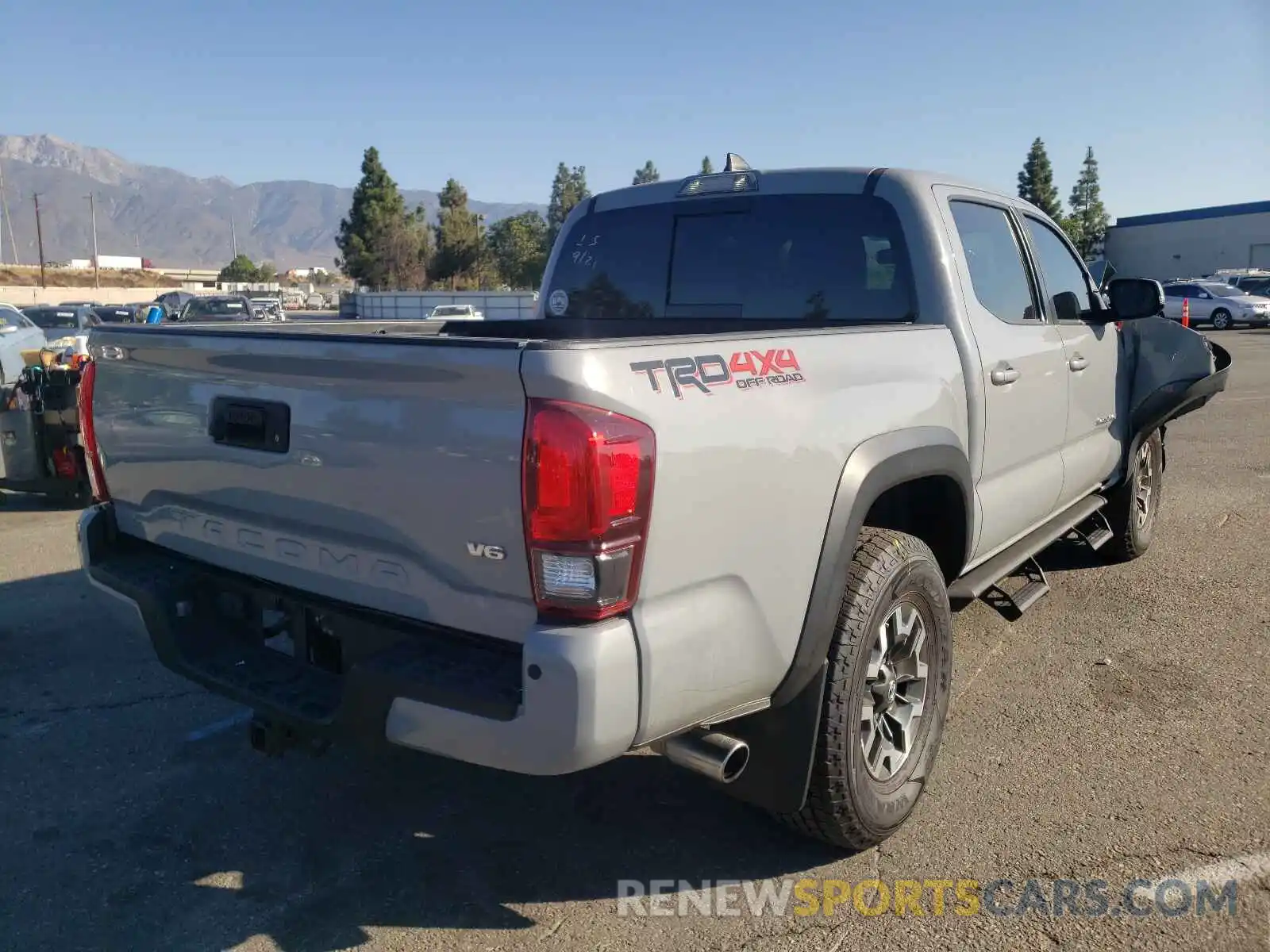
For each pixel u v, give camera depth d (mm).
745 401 2684
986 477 4055
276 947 2895
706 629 2580
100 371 3582
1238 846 3289
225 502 3154
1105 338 5383
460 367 2438
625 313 4676
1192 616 5492
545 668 2326
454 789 3816
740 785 3090
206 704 4605
